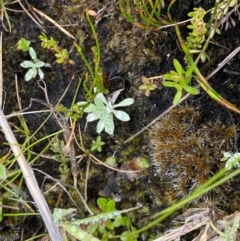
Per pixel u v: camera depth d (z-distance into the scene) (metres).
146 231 0.21
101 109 0.20
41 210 0.19
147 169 0.21
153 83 0.21
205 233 0.19
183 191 0.20
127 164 0.21
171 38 0.20
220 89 0.20
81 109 0.21
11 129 0.22
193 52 0.19
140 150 0.21
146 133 0.21
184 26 0.20
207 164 0.20
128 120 0.21
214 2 0.20
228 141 0.20
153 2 0.20
